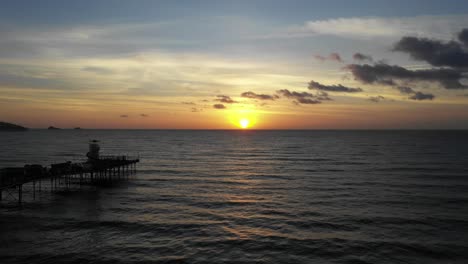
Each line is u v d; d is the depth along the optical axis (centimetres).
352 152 10300
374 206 3412
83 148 11838
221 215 3098
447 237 2500
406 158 8256
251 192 4166
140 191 4203
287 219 2970
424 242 2400
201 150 11475
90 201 3641
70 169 4094
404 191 4159
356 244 2369
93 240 2436
